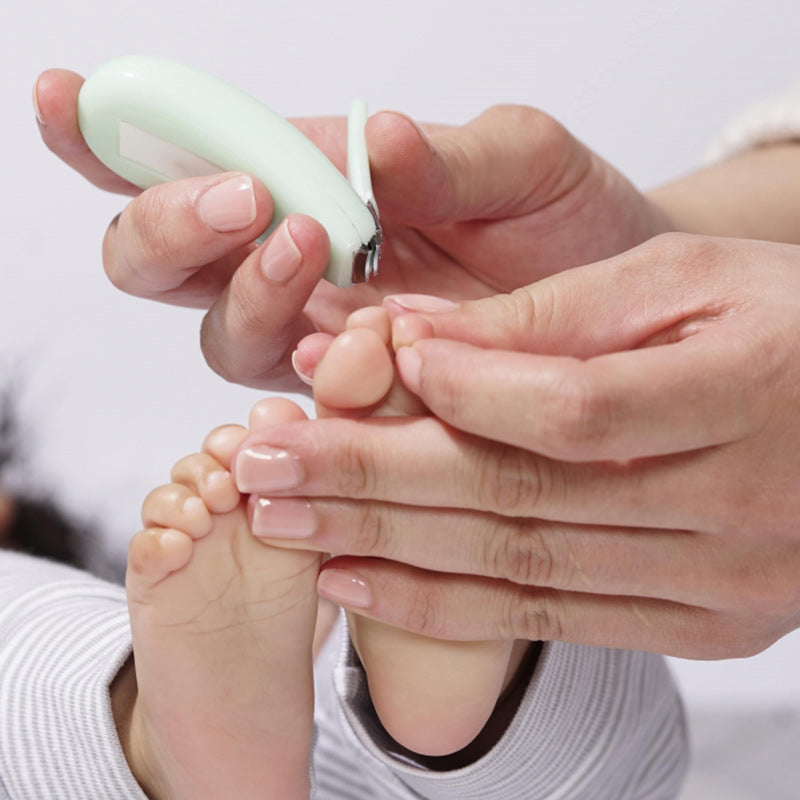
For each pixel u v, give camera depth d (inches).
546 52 31.2
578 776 20.5
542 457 15.9
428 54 31.4
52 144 18.6
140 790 18.1
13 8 31.2
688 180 27.9
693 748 26.3
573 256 22.3
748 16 30.1
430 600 17.0
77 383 31.6
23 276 32.0
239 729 17.6
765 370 15.6
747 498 16.1
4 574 20.9
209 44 31.5
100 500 30.3
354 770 23.2
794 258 17.0
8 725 18.1
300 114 31.8
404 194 19.8
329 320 21.0
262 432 16.1
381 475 16.0
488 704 18.1
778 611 17.1
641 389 15.2
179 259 17.9
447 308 16.5
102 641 19.2
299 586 17.0
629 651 21.4
